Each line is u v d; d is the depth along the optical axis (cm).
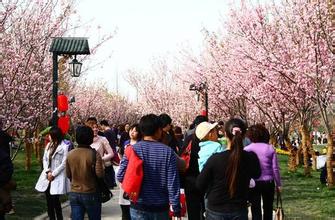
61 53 1334
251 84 2202
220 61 2661
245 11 1908
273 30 1828
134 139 936
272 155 918
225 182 579
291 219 1161
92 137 826
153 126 617
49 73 1900
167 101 5209
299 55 1664
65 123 1401
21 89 1605
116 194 1642
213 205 585
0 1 1499
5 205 740
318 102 1606
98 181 811
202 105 3562
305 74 1597
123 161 626
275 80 1892
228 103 2997
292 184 1814
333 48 1600
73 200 809
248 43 1970
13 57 1599
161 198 601
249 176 589
